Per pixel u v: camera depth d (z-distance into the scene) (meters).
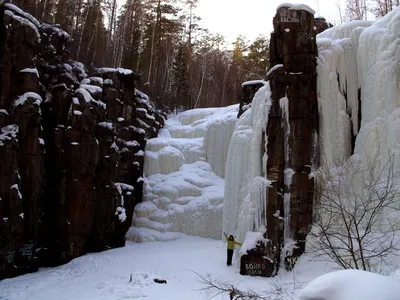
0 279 12.65
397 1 27.97
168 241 19.98
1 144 13.15
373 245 10.17
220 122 23.67
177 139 25.33
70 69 17.81
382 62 12.47
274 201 12.72
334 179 12.23
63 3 29.88
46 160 15.94
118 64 32.25
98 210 17.92
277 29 13.73
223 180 22.70
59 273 13.62
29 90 14.45
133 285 11.30
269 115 13.49
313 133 12.95
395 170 11.28
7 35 13.93
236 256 14.08
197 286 11.30
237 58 47.78
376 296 2.98
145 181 22.73
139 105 25.08
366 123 12.73
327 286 3.33
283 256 12.12
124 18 37.81
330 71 13.53
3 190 13.05
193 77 44.97
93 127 17.05
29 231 13.97
